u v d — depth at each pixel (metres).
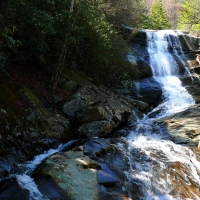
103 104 9.29
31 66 9.33
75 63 11.42
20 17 6.99
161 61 16.97
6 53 7.07
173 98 13.62
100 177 5.46
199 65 17.30
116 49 13.10
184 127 9.13
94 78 12.25
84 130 8.19
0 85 7.36
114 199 4.95
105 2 16.78
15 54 7.85
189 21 29.25
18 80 8.16
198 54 18.58
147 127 9.67
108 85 13.05
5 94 7.18
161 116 11.47
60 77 9.62
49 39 8.95
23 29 7.31
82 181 5.20
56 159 5.86
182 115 10.70
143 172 6.08
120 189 5.31
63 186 4.96
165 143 7.99
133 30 18.89
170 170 6.23
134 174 5.95
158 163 6.50
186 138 8.28
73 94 9.09
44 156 6.60
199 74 16.52
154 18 31.94
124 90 13.20
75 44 9.38
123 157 6.67
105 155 6.61
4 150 5.84
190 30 29.45
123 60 13.77
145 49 18.44
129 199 5.09
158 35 19.70
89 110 8.44
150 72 15.81
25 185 5.05
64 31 8.81
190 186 5.88
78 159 5.94
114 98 10.95
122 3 17.95
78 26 9.40
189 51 19.06
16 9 6.86
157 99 13.46
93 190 5.04
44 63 8.87
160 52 18.53
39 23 6.99
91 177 5.38
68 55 10.80
